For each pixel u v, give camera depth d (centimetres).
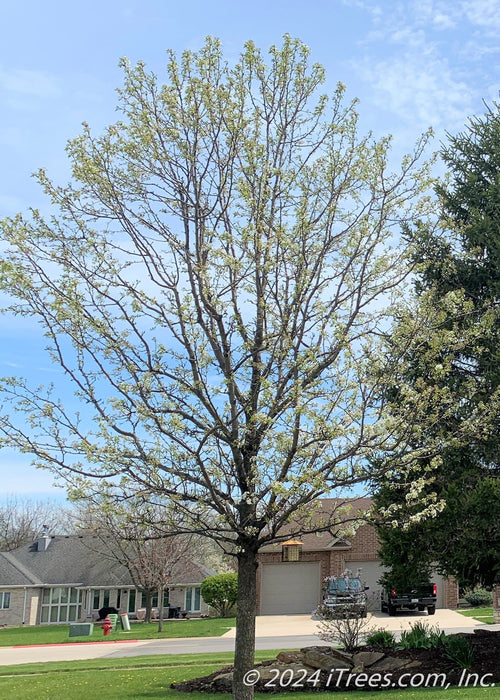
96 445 751
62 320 784
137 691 1142
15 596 3503
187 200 876
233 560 3216
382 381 822
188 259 839
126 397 780
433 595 2589
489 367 1113
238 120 874
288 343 794
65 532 5591
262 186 866
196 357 818
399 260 887
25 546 3956
